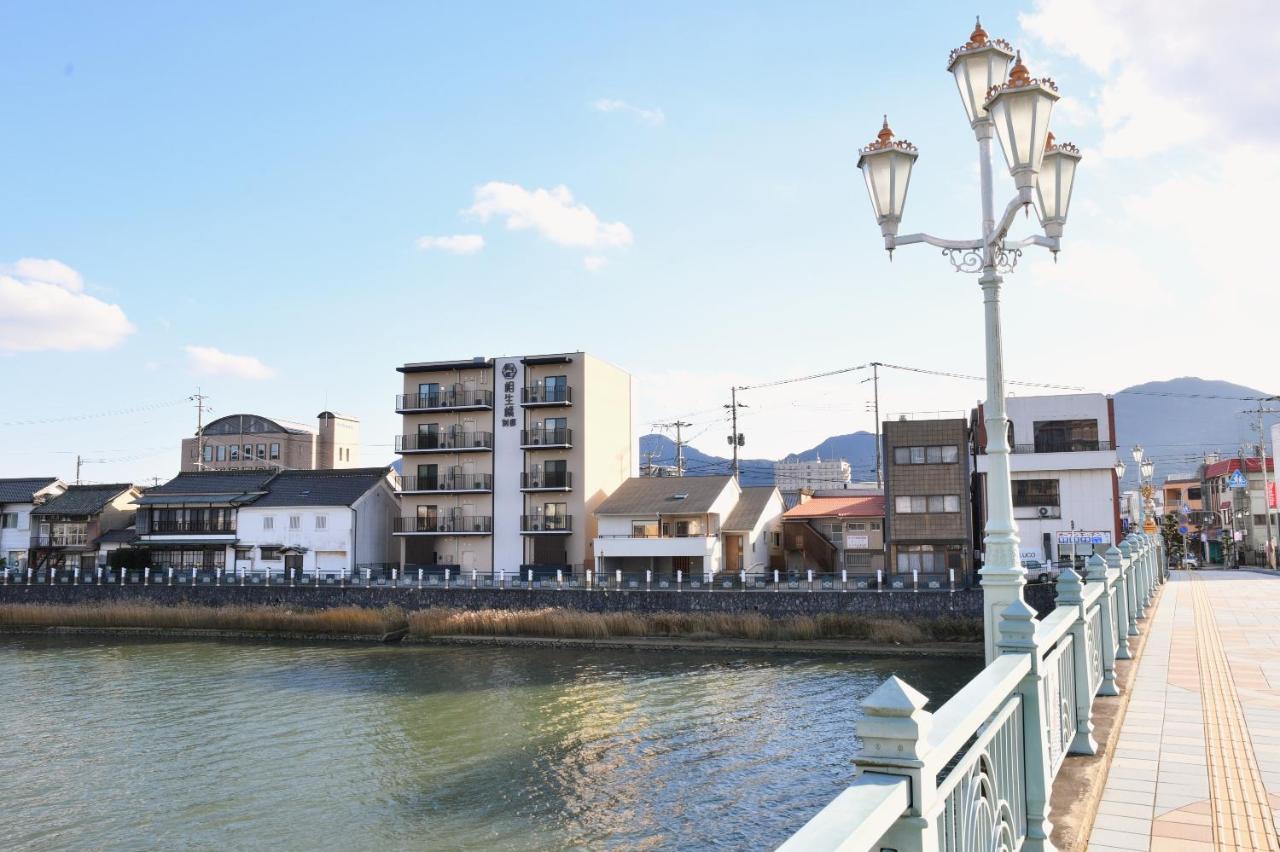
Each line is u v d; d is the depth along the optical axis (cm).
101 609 4759
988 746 390
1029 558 4412
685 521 5119
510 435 5644
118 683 3172
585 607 4247
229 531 5934
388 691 2945
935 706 2503
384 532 6019
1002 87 746
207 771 2031
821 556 5241
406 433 5828
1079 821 516
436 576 5031
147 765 2089
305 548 5712
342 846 1568
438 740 2277
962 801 340
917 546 4491
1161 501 8094
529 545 5531
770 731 2289
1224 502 7519
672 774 1934
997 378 800
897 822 269
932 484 4475
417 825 1658
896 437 4553
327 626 4416
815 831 216
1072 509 4444
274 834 1631
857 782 262
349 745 2242
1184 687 934
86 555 6381
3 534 6519
